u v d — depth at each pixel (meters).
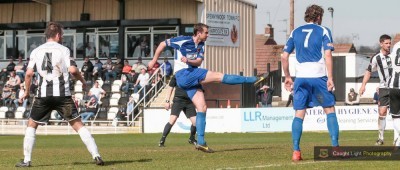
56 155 19.09
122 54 52.91
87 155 18.94
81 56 54.00
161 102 46.75
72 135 41.38
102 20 53.28
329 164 14.91
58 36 15.70
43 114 15.66
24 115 49.38
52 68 15.39
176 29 52.03
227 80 19.16
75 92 49.44
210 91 48.94
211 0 52.34
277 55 84.12
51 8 54.69
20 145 29.58
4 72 53.44
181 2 52.03
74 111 15.54
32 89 49.75
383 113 23.67
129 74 49.62
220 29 53.28
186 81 19.39
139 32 52.75
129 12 53.03
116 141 31.44
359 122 40.75
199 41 19.25
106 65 50.84
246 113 41.19
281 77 63.03
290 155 17.70
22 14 55.34
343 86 66.12
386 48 23.39
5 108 50.16
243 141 29.66
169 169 14.59
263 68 83.81
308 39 16.08
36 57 15.48
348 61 65.94
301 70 16.19
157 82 47.81
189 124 40.88
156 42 52.41
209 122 41.62
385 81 23.50
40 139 35.41
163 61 50.88
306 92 16.23
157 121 42.78
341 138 30.20
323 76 16.16
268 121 41.06
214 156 17.83
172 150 20.78
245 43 57.34
